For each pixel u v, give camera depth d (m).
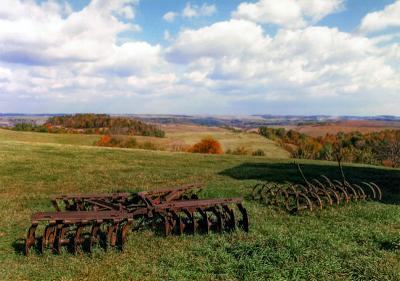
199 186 15.33
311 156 82.75
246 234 11.30
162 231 11.56
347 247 10.10
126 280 8.23
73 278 8.34
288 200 15.23
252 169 27.16
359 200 16.36
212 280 8.13
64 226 10.02
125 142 86.19
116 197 13.38
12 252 10.02
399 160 70.50
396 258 9.30
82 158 32.25
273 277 8.12
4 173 23.39
